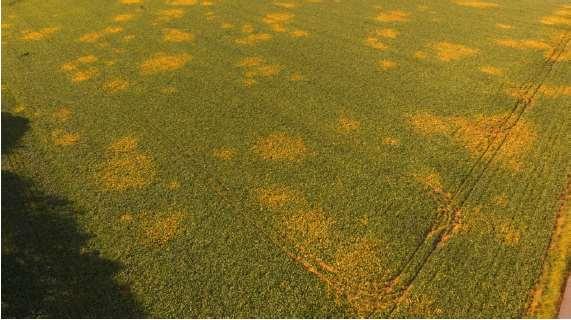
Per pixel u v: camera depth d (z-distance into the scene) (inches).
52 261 574.6
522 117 822.5
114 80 971.9
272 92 918.4
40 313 514.0
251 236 609.3
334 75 971.3
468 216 626.2
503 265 556.7
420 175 697.6
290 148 762.2
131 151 764.0
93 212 647.8
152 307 525.7
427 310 514.9
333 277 554.6
